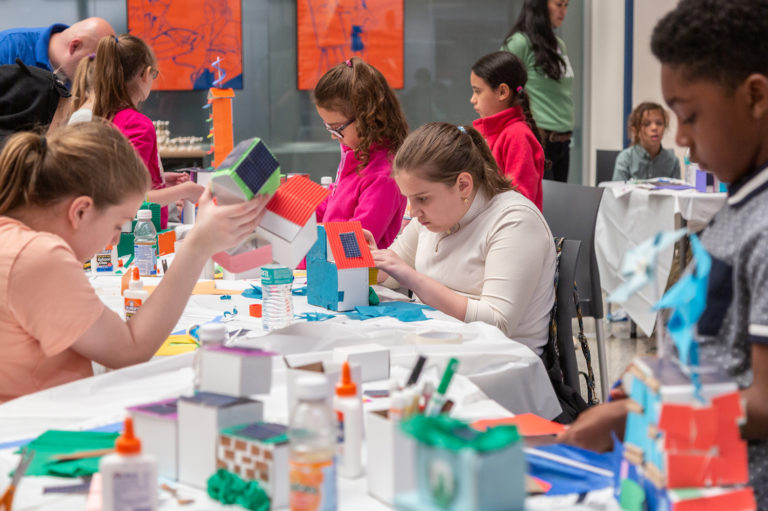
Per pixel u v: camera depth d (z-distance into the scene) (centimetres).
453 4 617
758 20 93
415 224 239
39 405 126
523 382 157
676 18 98
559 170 512
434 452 72
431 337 161
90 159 137
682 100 99
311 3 591
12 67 302
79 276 133
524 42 461
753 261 96
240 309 199
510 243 199
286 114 599
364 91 247
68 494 97
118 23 555
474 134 212
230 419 98
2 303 131
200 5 566
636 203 420
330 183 303
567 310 213
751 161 101
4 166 137
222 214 148
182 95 573
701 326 104
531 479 101
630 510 87
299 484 87
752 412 90
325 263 198
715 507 78
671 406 79
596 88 659
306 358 131
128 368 137
